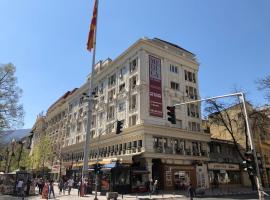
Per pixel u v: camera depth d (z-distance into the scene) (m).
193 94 46.88
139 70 40.75
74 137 63.28
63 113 77.94
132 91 41.78
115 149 42.88
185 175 38.94
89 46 29.19
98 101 52.97
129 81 43.06
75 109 67.06
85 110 60.09
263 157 53.28
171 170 37.31
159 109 40.50
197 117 45.91
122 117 43.09
